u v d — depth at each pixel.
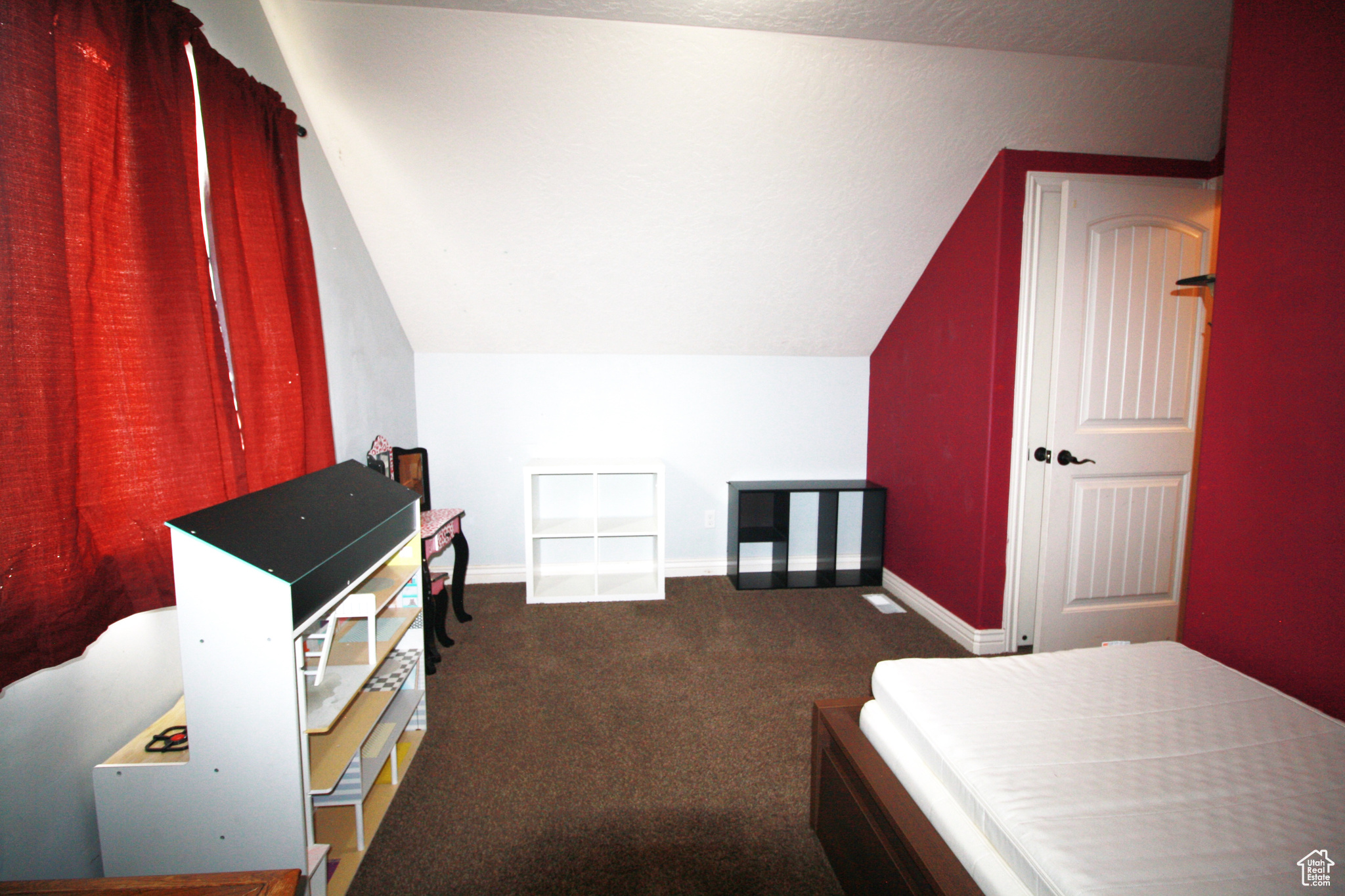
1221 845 0.81
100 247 1.10
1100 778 0.96
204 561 0.98
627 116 2.12
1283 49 1.30
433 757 1.77
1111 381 2.34
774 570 3.42
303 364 1.81
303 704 1.05
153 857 1.05
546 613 2.92
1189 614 1.56
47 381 0.94
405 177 2.29
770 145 2.24
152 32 1.20
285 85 1.89
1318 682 1.27
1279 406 1.33
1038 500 2.43
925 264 2.84
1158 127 2.28
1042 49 1.93
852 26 1.81
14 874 0.98
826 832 1.37
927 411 2.86
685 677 2.27
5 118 0.89
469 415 3.26
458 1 1.73
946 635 2.68
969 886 0.88
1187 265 2.34
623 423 3.38
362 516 1.44
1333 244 1.22
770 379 3.46
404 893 1.29
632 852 1.41
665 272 2.80
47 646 0.96
